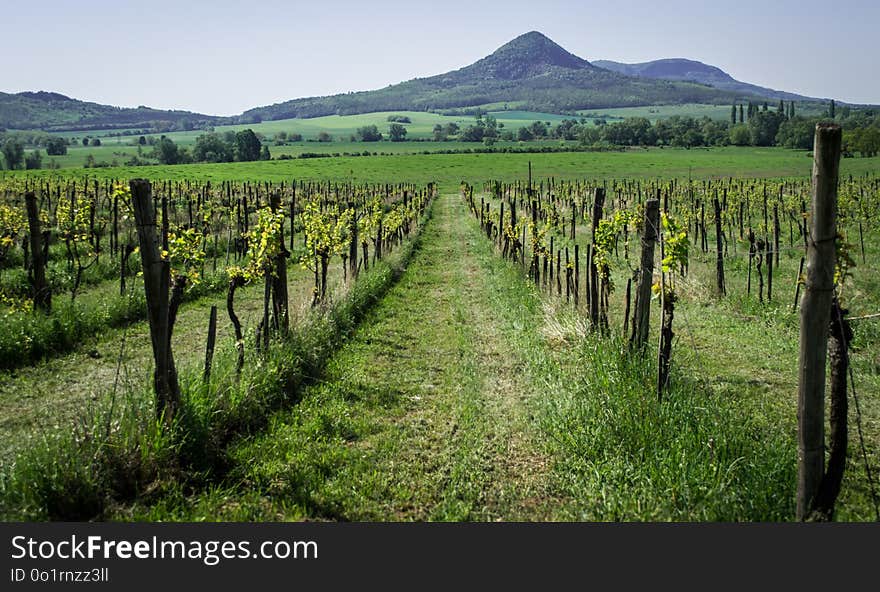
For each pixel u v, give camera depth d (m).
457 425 7.38
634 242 23.30
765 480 5.18
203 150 124.06
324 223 14.55
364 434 7.13
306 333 9.71
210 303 14.11
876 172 67.69
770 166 88.69
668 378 7.14
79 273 13.73
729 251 22.11
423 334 11.83
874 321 10.50
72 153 156.62
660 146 142.75
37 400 8.09
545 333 11.05
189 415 6.17
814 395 4.34
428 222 36.81
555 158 108.69
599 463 6.01
